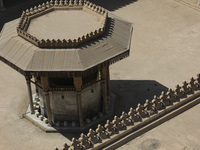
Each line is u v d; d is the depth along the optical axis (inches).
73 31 1206.9
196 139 1010.1
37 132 1232.2
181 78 1450.5
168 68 1507.1
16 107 1336.1
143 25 1786.4
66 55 1100.5
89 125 1239.5
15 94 1397.6
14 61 1122.0
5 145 1185.4
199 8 1881.2
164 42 1667.1
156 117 1053.8
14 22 1284.4
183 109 1099.3
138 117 1026.7
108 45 1151.0
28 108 1323.8
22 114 1305.4
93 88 1227.9
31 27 1234.0
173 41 1670.8
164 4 1937.7
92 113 1267.2
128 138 996.6
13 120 1282.0
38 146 1178.0
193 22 1800.0
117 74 1488.7
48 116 1219.9
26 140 1202.6
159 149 979.9
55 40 1112.2
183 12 1873.8
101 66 1114.7
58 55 1102.4
